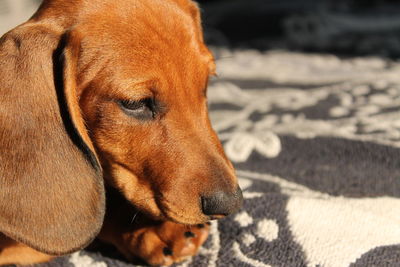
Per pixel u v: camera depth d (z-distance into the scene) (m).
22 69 0.48
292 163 0.61
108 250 0.52
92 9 0.49
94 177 0.48
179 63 0.49
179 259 0.50
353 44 1.08
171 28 0.50
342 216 0.52
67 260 0.51
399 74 0.80
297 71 0.88
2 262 0.51
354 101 0.71
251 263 0.49
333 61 0.93
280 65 0.92
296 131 0.66
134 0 0.50
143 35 0.49
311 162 0.61
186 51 0.50
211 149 0.49
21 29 0.49
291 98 0.75
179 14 0.50
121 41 0.49
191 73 0.50
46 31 0.49
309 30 1.19
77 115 0.48
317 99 0.73
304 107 0.71
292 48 1.10
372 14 1.25
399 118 0.66
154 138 0.49
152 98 0.49
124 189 0.50
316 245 0.50
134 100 0.49
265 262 0.49
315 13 1.29
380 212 0.53
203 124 0.50
